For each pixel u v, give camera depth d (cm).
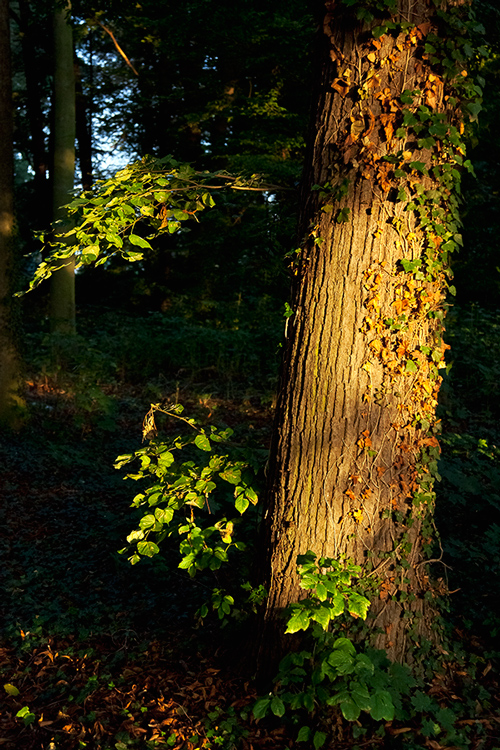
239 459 356
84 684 358
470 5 311
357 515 313
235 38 1038
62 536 587
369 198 305
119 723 320
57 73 1198
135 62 1759
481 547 491
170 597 454
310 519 316
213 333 1221
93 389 940
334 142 311
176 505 334
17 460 756
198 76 1344
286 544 321
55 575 509
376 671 294
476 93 310
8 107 825
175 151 1617
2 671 380
